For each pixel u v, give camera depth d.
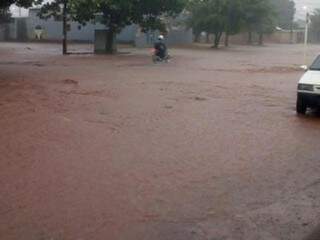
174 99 18.34
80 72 27.31
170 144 11.37
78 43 65.25
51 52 45.09
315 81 15.40
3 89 19.23
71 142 11.29
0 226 6.64
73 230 6.56
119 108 16.02
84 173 8.96
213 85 23.03
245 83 24.23
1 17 67.88
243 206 7.56
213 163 9.86
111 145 11.11
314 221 7.07
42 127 12.77
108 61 35.94
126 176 8.85
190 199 7.77
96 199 7.67
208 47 65.44
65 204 7.44
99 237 6.38
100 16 45.91
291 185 8.63
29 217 6.95
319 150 11.24
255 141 11.93
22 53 42.97
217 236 6.50
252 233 6.61
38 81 22.28
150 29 47.91
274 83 24.52
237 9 63.75
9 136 11.71
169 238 6.41
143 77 25.72
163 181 8.62
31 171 9.01
